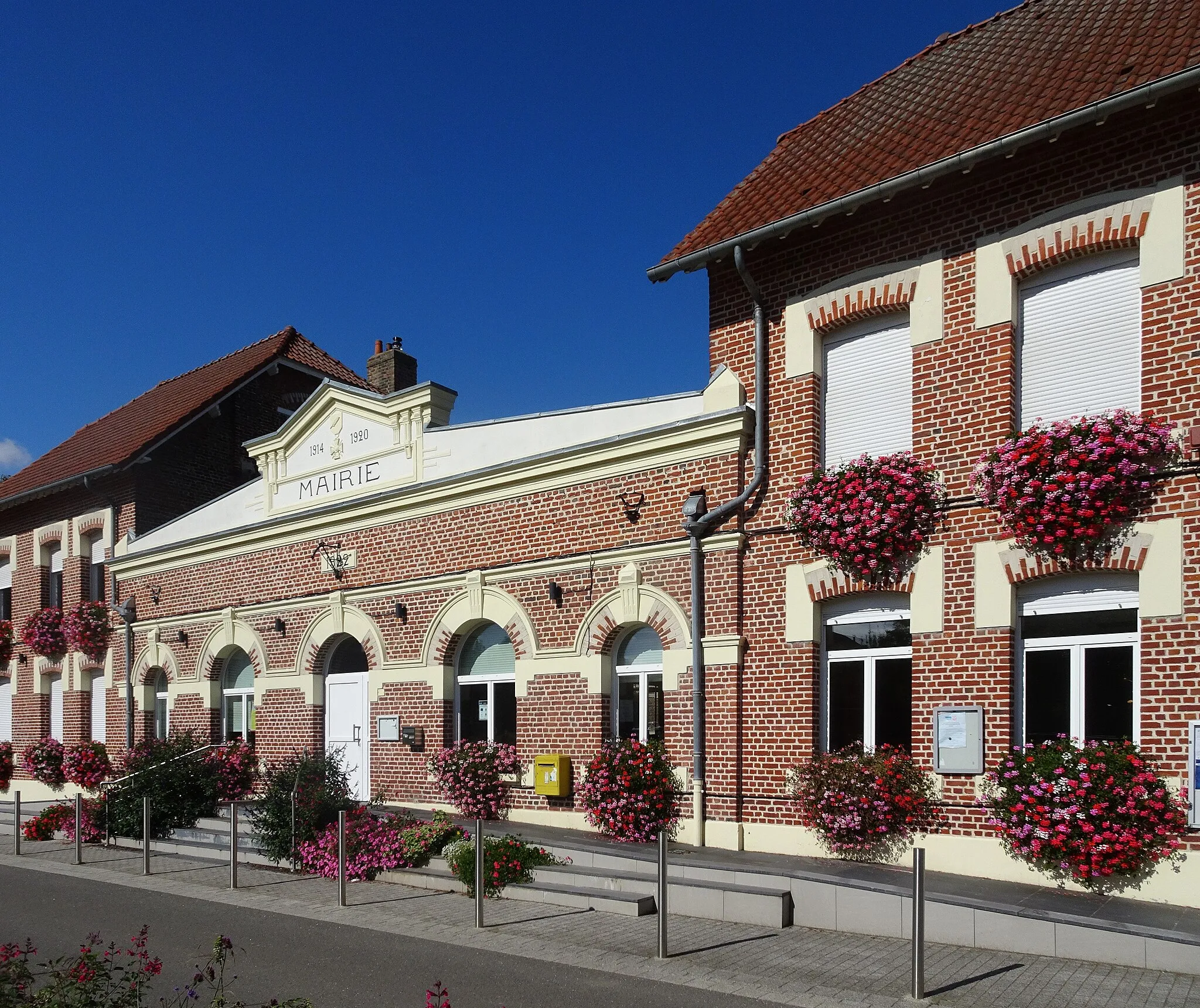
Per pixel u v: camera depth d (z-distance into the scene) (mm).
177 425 21531
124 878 12805
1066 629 10031
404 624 15656
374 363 19594
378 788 15742
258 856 13641
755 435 12273
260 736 17688
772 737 11641
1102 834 9094
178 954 8945
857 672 11375
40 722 22938
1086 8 12227
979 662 10305
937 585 10641
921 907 7434
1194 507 9188
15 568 24250
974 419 10641
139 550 20594
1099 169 10023
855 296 11609
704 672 12219
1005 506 10070
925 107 12328
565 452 13711
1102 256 10164
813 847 11148
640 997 7496
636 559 13008
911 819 10422
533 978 7992
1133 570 9484
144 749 16406
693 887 10086
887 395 11562
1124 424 9562
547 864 11430
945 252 11039
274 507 18203
